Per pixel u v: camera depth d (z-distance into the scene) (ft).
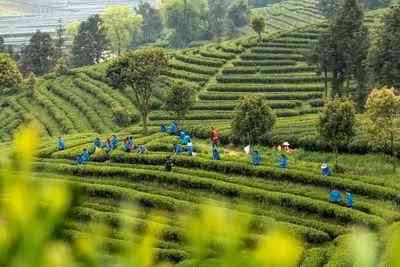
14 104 490.49
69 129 421.18
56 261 11.13
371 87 363.56
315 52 416.05
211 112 411.75
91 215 212.23
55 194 11.55
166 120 411.34
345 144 284.00
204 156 272.92
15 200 11.32
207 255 11.52
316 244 191.31
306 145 299.99
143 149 288.30
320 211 210.38
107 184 249.14
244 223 11.81
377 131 252.01
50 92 509.35
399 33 349.41
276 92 444.14
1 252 10.93
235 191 231.30
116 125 414.00
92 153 297.53
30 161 11.98
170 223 206.80
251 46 529.04
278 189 231.50
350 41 397.80
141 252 11.92
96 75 517.14
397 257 10.40
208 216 11.74
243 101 291.99
